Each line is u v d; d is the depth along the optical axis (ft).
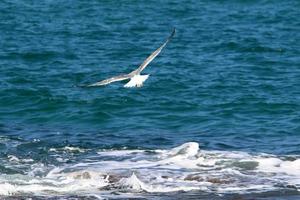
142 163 78.23
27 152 82.79
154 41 151.02
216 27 166.61
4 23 163.63
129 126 96.99
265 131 94.58
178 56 137.08
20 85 114.93
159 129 95.81
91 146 85.97
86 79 121.19
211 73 124.36
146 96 110.42
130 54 139.23
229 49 143.64
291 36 157.28
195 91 113.29
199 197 68.44
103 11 183.83
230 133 93.61
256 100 107.96
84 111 102.83
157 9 188.34
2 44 142.92
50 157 80.94
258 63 132.16
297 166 77.25
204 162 78.33
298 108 104.63
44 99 107.04
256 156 81.15
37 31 157.17
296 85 117.29
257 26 168.55
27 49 138.82
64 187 71.10
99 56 136.67
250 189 70.44
